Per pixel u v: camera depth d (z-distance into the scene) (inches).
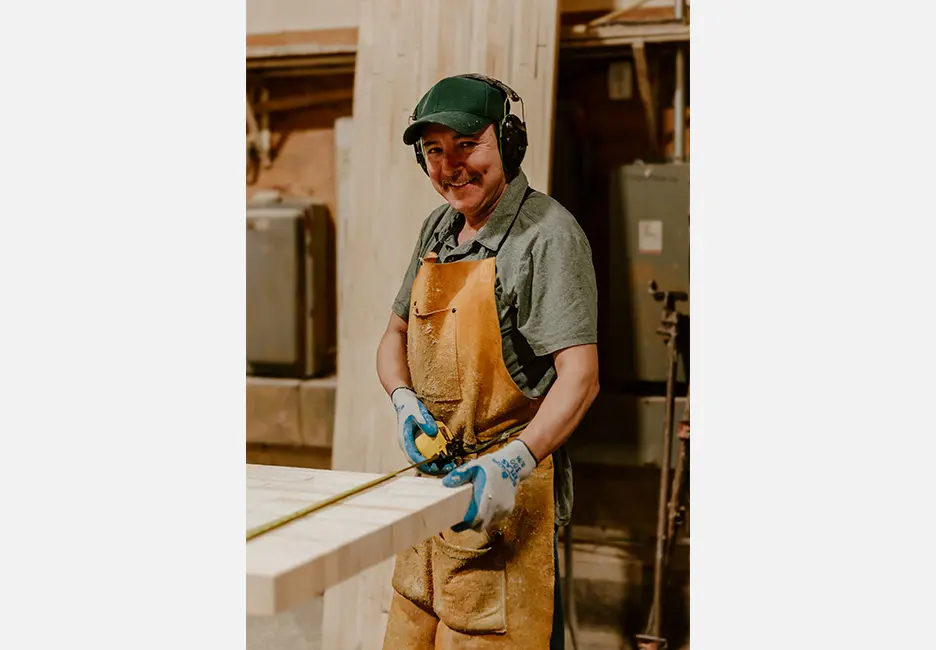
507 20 78.0
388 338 80.0
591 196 75.9
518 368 72.4
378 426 82.7
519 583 72.6
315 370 85.2
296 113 86.0
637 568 75.8
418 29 81.4
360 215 83.6
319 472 71.6
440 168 74.4
